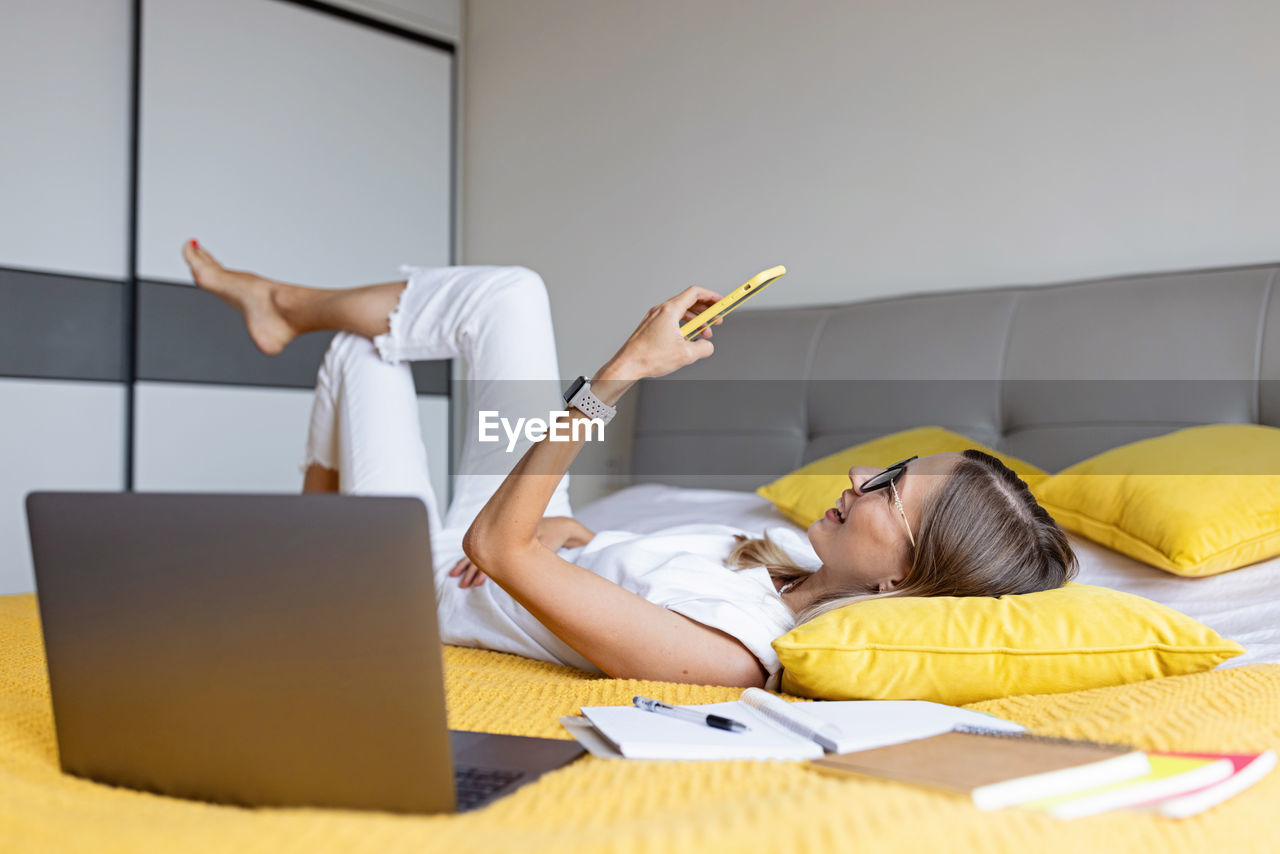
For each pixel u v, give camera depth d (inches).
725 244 122.9
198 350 132.3
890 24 107.9
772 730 33.2
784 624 47.5
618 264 134.9
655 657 43.8
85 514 27.4
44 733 34.0
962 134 102.3
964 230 102.0
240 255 135.8
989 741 30.1
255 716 26.1
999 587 45.7
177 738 27.1
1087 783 25.4
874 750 29.6
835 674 40.3
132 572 27.1
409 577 24.4
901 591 46.9
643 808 25.6
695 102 126.3
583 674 50.1
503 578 43.7
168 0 129.7
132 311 127.7
